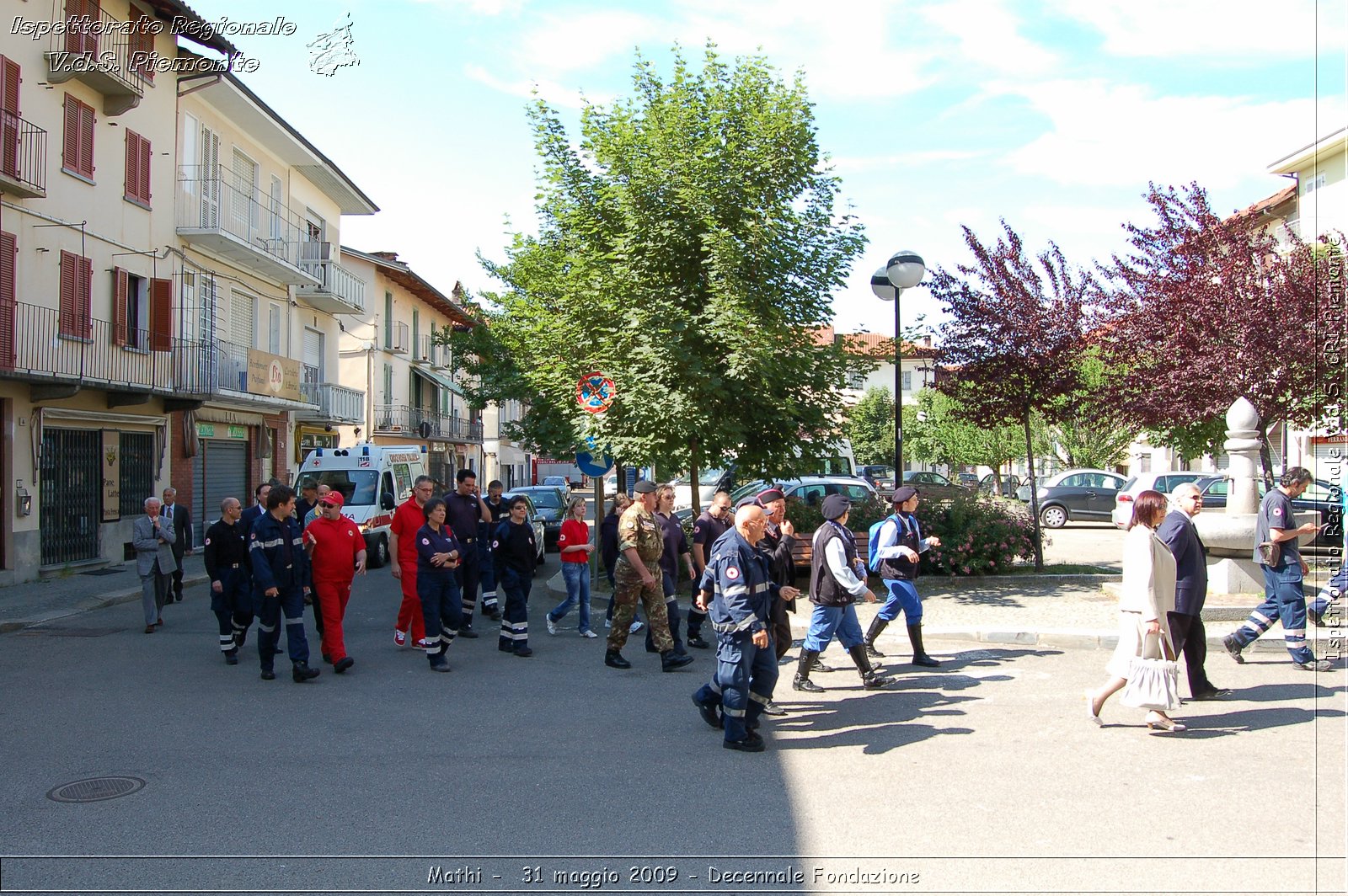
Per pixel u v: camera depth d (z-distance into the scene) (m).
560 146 14.89
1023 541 14.25
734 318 12.44
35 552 17.59
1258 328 14.47
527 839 5.02
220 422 25.06
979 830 5.04
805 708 7.82
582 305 13.90
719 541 6.80
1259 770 5.95
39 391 17.53
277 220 28.41
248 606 9.92
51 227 18.09
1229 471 12.40
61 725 7.41
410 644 10.98
